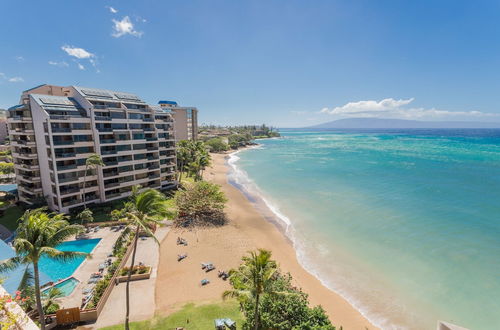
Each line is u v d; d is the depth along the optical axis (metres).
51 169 44.56
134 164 54.94
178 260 33.44
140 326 21.92
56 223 18.86
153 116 59.19
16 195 51.62
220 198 48.91
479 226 39.66
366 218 45.66
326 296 27.31
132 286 27.75
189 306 24.67
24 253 16.97
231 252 36.03
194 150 80.38
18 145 47.91
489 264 30.30
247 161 126.19
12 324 9.61
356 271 31.42
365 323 23.66
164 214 20.91
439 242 35.66
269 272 16.41
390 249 35.16
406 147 165.75
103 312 23.62
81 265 31.00
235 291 17.19
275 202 58.72
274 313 18.61
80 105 49.38
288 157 135.38
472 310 24.33
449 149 143.62
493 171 78.31
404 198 54.66
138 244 37.22
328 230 42.56
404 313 24.61
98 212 46.66
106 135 51.03
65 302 24.88
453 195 54.97
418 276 29.47
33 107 45.47
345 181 73.00
